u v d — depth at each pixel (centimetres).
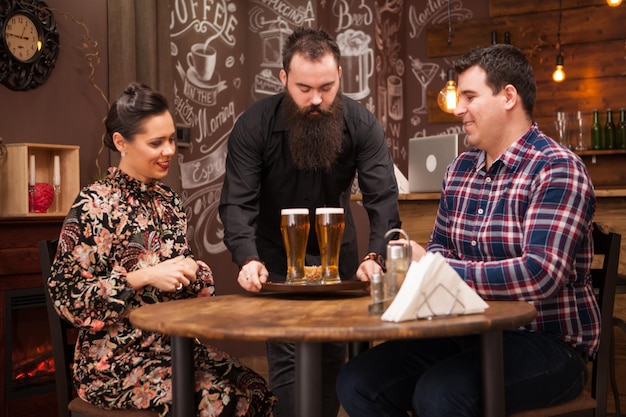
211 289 246
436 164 436
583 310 217
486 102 222
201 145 546
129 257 231
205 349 240
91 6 442
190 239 534
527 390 199
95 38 445
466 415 192
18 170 368
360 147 281
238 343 570
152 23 461
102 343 226
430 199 416
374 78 617
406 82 730
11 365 352
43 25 407
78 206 227
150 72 461
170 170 481
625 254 367
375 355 224
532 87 224
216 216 562
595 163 666
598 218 373
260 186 289
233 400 216
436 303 172
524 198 216
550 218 204
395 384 217
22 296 358
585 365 218
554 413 206
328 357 312
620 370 362
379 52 636
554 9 682
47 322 380
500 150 225
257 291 222
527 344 206
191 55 537
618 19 664
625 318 350
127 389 219
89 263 223
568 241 203
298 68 246
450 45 691
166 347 228
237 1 587
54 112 419
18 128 397
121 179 236
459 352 225
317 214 220
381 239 270
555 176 208
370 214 282
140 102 231
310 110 251
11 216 363
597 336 217
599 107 670
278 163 282
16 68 394
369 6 614
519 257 210
